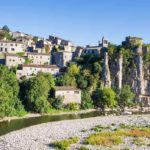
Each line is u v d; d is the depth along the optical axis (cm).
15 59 19875
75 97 17775
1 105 13325
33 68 19338
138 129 11456
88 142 9150
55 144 8856
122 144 9169
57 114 15812
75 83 19475
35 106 15225
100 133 10438
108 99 18475
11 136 9925
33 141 9294
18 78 18050
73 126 11931
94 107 18525
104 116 15350
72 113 16512
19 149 8356
